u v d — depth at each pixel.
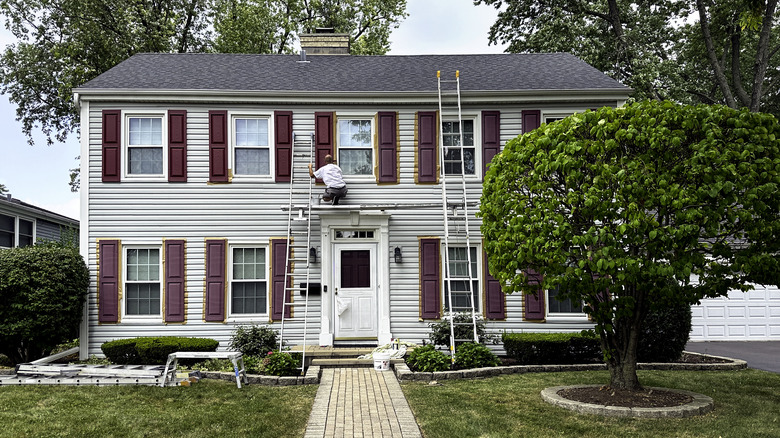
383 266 12.45
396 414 7.30
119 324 12.16
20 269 10.77
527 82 13.24
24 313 10.80
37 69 23.06
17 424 6.93
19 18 22.61
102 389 8.71
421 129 12.79
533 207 7.74
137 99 12.37
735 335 14.96
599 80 13.17
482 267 12.62
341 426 6.79
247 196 12.54
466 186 12.76
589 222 7.54
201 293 12.33
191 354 8.98
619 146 7.21
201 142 12.57
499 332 12.38
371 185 12.71
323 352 11.30
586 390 8.27
